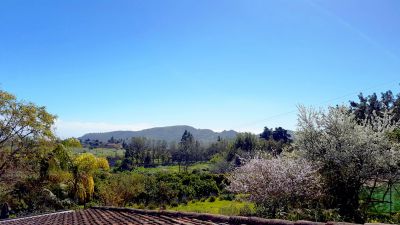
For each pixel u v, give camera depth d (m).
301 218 14.30
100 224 7.07
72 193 31.72
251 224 5.08
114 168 67.50
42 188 29.41
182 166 75.75
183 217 6.45
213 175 39.09
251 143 63.09
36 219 10.91
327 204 16.62
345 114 18.25
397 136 17.81
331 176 17.09
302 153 18.02
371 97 33.50
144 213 8.06
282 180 15.69
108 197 32.34
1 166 27.91
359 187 16.69
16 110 28.59
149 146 95.00
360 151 16.52
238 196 18.36
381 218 14.91
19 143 28.98
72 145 32.56
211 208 25.27
